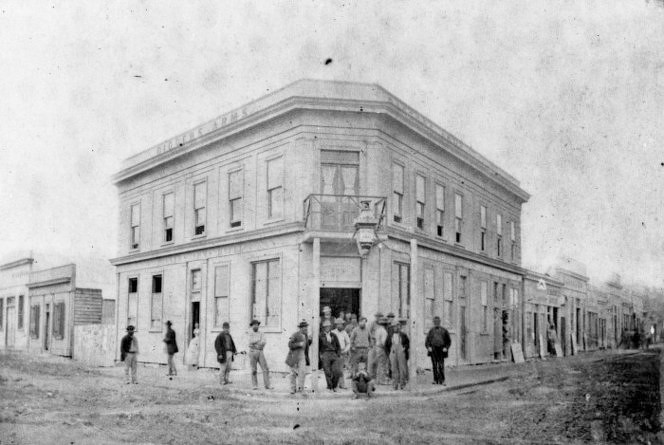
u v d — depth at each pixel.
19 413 12.15
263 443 9.91
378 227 19.34
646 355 19.09
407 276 21.77
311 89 20.33
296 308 19.89
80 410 12.74
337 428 11.07
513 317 28.30
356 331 16.61
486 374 20.06
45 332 33.97
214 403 13.97
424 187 23.41
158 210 27.55
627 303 20.45
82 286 32.75
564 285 24.88
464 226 25.97
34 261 35.38
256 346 16.39
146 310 27.69
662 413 11.59
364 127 20.45
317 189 20.16
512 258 29.00
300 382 15.54
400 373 15.91
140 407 13.26
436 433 10.74
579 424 11.21
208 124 24.36
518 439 10.41
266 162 21.77
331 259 19.97
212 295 23.66
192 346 23.08
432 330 17.20
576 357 22.95
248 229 22.22
